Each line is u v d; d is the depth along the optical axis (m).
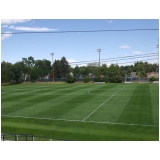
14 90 50.53
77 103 31.33
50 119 23.69
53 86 59.84
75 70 113.75
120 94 38.25
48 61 141.50
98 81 76.19
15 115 25.86
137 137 17.52
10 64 86.94
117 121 21.84
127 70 128.38
